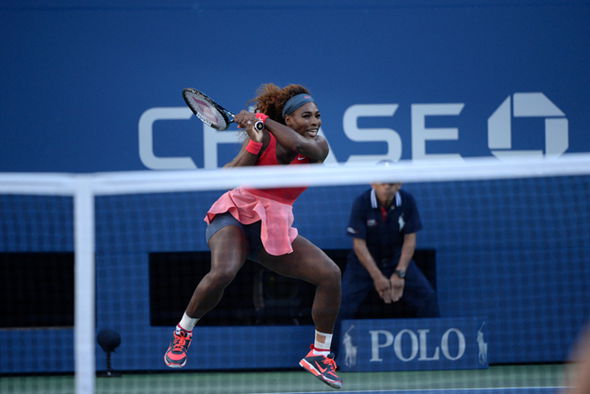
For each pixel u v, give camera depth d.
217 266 14.88
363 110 23.72
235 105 23.58
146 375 24.22
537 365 24.84
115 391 21.36
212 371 24.95
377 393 20.41
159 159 23.55
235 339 24.20
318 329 16.03
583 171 13.38
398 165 13.27
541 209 23.88
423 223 24.20
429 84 23.81
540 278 24.09
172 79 23.50
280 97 15.82
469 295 24.30
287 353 24.23
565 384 20.89
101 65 23.42
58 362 23.92
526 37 23.92
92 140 23.44
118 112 23.48
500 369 24.16
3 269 26.70
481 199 24.06
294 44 23.58
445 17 23.75
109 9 23.36
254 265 26.02
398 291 23.20
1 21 23.16
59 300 26.89
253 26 23.52
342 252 26.77
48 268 26.86
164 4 23.41
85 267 12.88
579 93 24.06
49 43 23.30
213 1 23.47
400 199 23.44
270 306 25.97
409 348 23.41
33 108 23.33
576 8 23.97
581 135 24.09
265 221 15.00
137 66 23.44
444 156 23.88
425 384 21.73
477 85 23.89
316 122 15.53
